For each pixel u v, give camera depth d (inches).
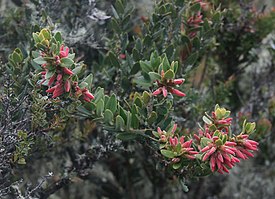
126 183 133.1
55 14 104.2
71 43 102.6
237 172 144.4
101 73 103.2
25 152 82.7
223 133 75.4
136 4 122.1
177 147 78.1
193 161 80.1
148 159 117.4
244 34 122.0
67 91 73.9
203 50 104.9
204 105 112.5
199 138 79.5
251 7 123.0
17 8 110.6
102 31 110.0
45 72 75.7
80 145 112.9
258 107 123.7
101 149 98.5
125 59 101.8
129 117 81.8
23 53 96.2
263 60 130.0
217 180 141.7
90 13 104.8
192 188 139.9
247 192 144.2
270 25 121.1
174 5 99.5
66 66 72.1
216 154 73.5
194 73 118.7
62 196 139.6
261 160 142.9
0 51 105.3
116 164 130.7
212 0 117.1
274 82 126.3
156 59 83.0
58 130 95.3
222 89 117.6
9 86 84.5
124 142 107.3
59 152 112.1
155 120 83.9
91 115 81.4
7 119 82.7
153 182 127.9
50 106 82.9
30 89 86.5
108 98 82.9
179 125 104.9
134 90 98.6
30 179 107.3
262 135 114.3
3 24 108.8
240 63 125.9
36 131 85.9
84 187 141.1
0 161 82.4
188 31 103.3
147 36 96.5
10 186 86.8
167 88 78.0
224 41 122.5
